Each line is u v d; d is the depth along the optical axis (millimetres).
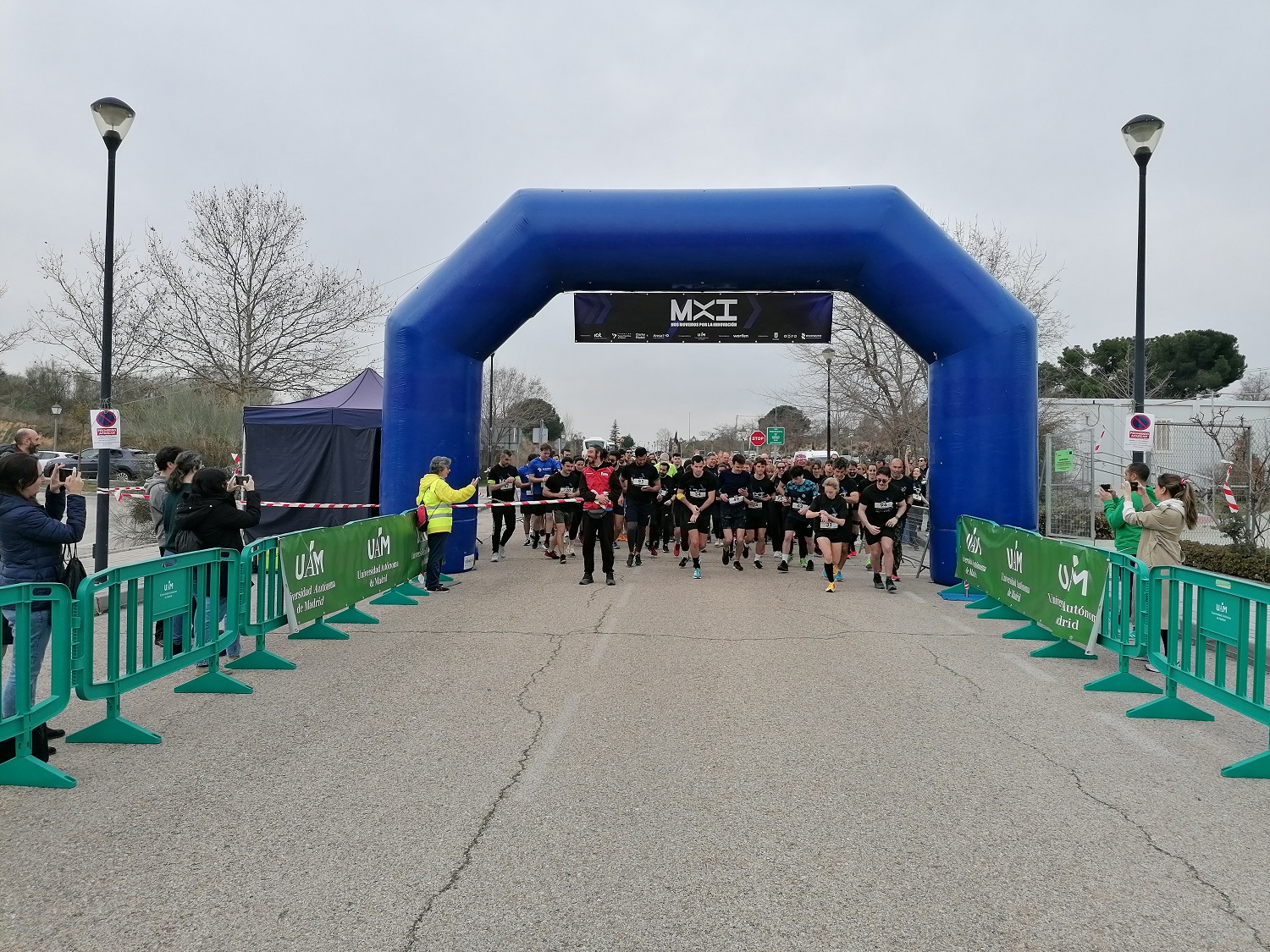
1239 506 14242
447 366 12445
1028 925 3025
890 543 11383
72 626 4754
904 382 27344
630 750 4902
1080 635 6953
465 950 2850
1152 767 4723
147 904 3148
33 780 4324
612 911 3113
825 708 5797
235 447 27094
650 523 15438
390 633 8336
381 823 3879
